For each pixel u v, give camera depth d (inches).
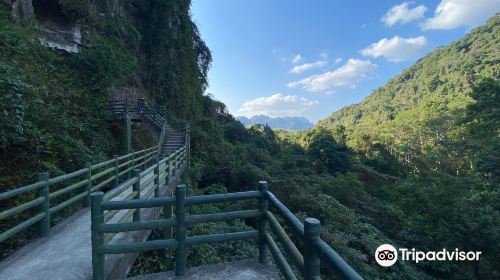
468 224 485.4
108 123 494.0
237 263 104.2
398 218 647.1
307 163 1312.7
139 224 91.4
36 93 275.0
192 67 1109.1
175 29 962.1
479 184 656.4
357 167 1302.9
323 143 1456.7
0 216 114.5
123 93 689.6
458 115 1531.7
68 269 113.2
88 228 159.6
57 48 521.0
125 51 701.9
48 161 261.9
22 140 232.7
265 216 101.7
